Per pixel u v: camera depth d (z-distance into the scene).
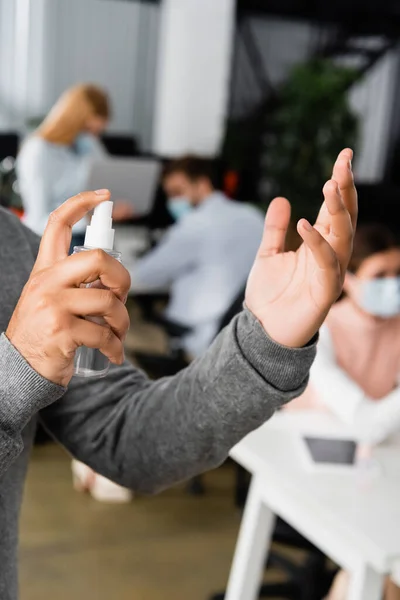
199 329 3.69
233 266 3.66
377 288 2.20
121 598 2.56
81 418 0.84
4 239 0.81
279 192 7.96
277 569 2.78
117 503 3.12
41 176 4.08
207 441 0.75
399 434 2.07
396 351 2.34
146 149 8.13
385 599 2.05
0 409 0.54
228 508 3.19
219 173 3.85
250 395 0.70
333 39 8.88
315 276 0.64
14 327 0.53
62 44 7.52
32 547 2.78
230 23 8.16
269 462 1.81
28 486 3.17
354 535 1.58
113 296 0.51
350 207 0.64
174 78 8.04
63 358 0.52
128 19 7.73
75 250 0.61
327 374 2.12
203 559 2.82
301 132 7.86
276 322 0.67
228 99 8.66
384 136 9.24
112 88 7.83
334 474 1.79
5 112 7.44
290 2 8.57
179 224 3.74
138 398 0.82
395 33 8.97
